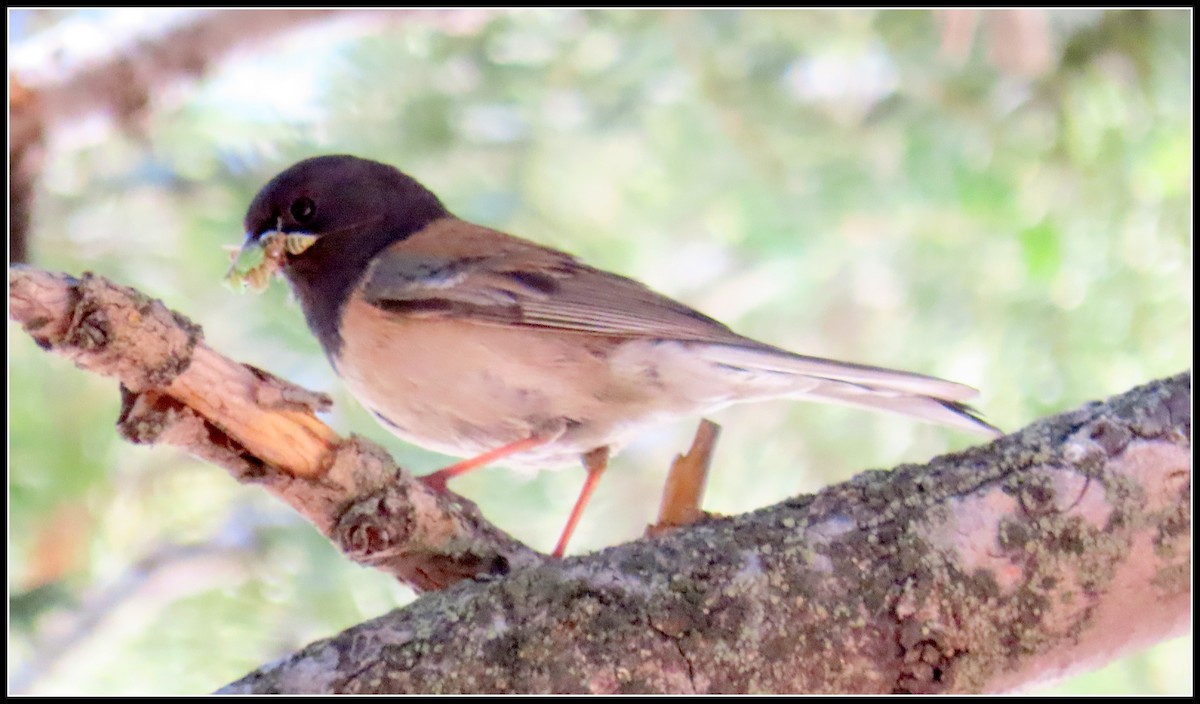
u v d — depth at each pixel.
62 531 9.33
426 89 11.39
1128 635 5.14
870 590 4.89
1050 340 10.06
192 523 9.70
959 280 10.62
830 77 11.62
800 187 11.47
